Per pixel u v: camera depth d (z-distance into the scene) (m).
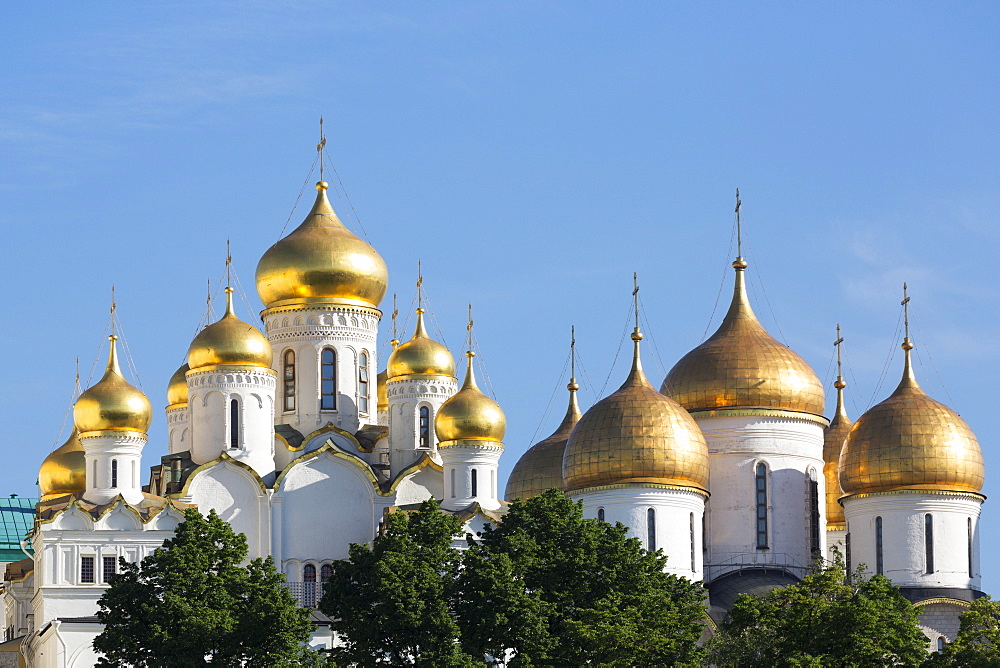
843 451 147.00
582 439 142.12
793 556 147.12
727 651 117.31
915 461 143.38
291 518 146.00
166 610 115.19
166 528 140.50
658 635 115.44
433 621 115.25
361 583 120.25
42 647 141.38
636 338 145.50
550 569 121.75
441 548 121.62
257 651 113.19
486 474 145.75
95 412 143.25
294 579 145.25
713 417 147.75
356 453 151.00
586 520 125.19
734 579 145.00
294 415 152.12
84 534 139.25
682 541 140.88
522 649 116.69
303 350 152.75
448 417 145.75
